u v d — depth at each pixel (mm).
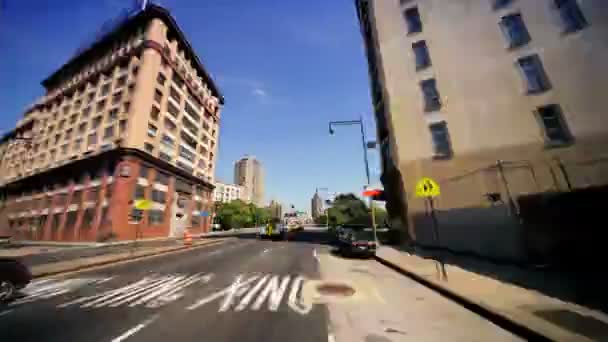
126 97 34219
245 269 9828
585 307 4500
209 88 52469
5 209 44438
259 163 167125
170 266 10641
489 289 5926
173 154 38344
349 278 8172
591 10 12500
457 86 15312
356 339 3920
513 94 13695
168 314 4988
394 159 16672
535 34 13750
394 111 16906
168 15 38031
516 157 12852
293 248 18047
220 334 4086
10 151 51500
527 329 3869
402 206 15906
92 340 3855
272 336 4016
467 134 14367
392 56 17969
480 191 13219
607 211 6766
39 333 4094
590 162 11281
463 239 11000
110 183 29875
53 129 43031
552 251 7488
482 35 15281
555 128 12430
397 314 4980
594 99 11781
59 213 33750
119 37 40562
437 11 17109
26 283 6125
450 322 4570
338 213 54969
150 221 32594
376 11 19516
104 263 11250
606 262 6570
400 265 9516
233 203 72938
